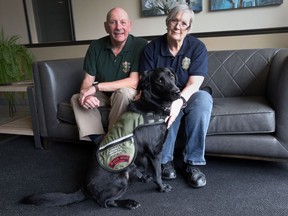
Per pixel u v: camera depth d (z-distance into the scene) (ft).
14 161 6.48
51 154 6.83
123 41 6.02
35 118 7.00
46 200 4.08
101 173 4.20
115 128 4.47
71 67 7.35
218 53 7.04
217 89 6.89
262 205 4.24
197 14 8.93
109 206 4.41
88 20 10.22
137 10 9.54
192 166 5.15
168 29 5.24
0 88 7.29
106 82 5.81
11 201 4.73
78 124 5.79
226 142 5.29
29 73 9.70
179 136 5.43
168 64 5.51
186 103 4.98
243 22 8.57
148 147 4.50
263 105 5.33
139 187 5.01
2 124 7.96
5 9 11.07
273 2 8.06
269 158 5.28
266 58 6.50
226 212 4.12
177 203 4.43
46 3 10.68
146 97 4.58
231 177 5.21
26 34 11.14
